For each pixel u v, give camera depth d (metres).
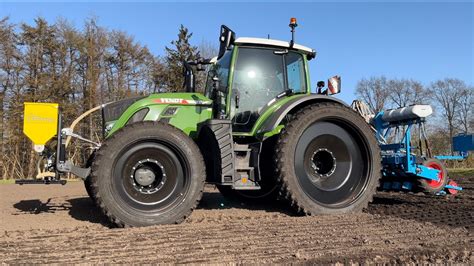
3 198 6.88
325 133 5.20
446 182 6.40
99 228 4.25
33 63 26.17
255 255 3.05
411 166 5.99
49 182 4.52
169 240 3.54
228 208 5.71
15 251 3.21
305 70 5.94
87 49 27.64
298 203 4.89
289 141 4.94
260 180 5.01
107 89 28.77
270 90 5.64
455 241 3.51
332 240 3.54
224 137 4.80
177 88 29.81
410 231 3.90
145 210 4.48
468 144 7.02
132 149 4.50
